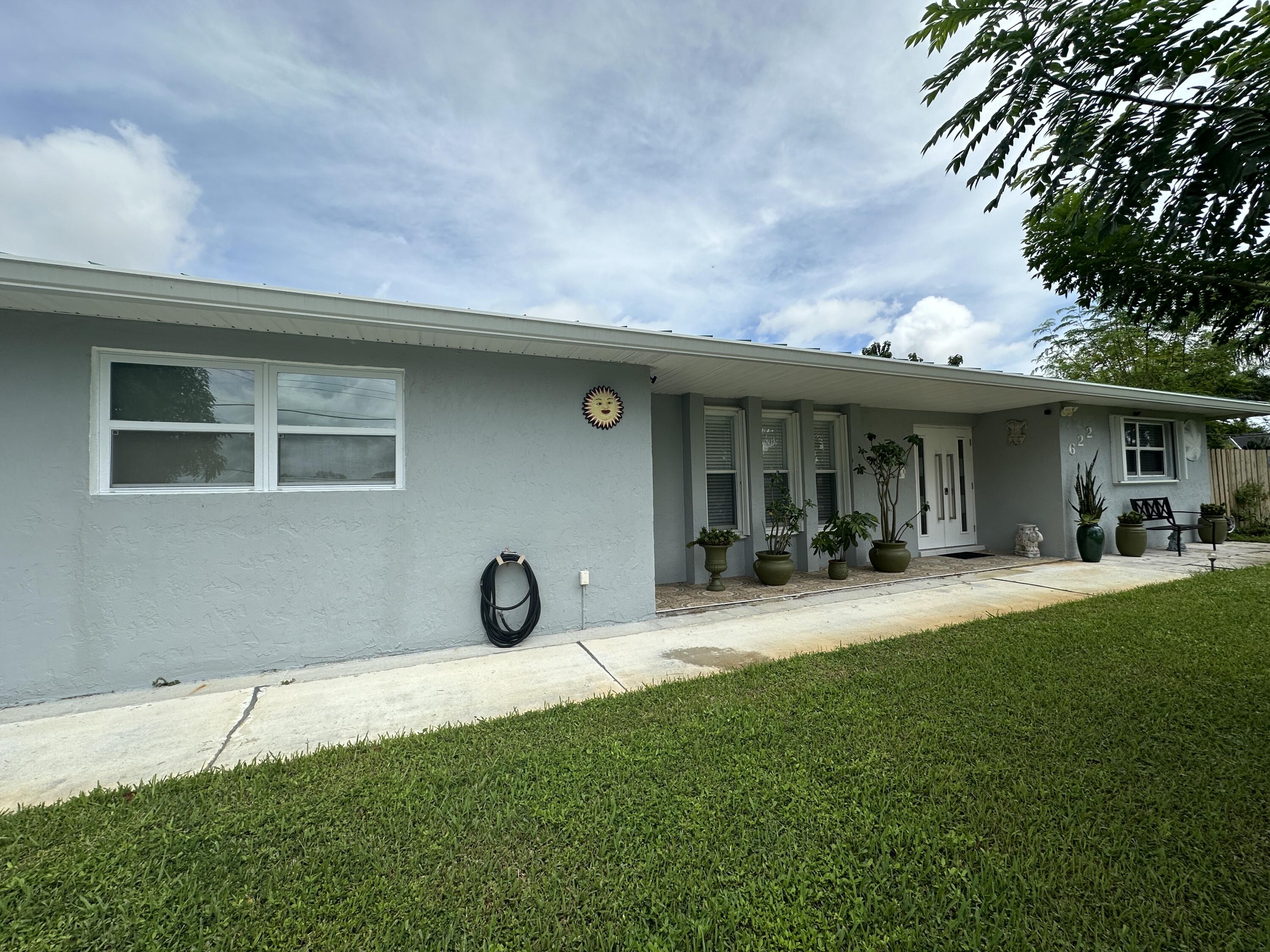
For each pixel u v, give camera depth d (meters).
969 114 2.51
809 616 5.82
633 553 5.66
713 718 3.25
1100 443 9.58
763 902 1.83
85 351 3.88
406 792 2.51
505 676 4.17
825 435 8.98
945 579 7.71
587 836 2.20
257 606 4.28
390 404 4.75
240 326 4.12
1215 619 5.04
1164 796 2.36
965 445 10.32
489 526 5.02
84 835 2.26
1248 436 19.23
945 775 2.56
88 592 3.87
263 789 2.58
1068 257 2.85
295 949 1.68
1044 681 3.67
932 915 1.77
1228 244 2.03
